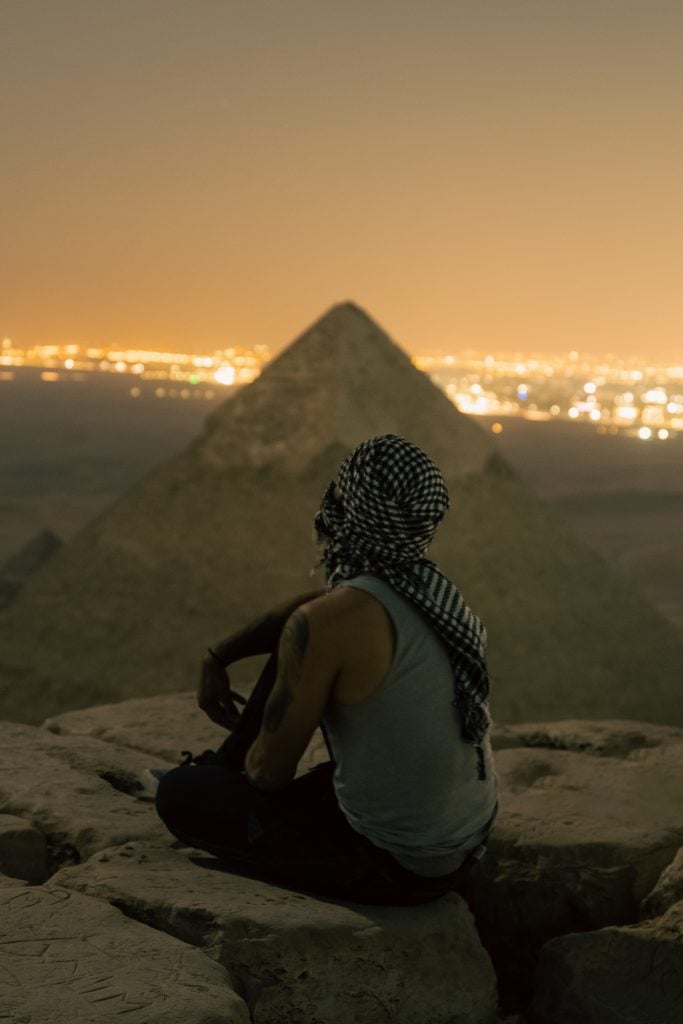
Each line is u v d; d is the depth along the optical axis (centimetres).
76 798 270
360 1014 201
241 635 247
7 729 325
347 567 212
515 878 258
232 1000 174
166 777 238
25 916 201
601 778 302
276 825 223
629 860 253
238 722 250
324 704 206
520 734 350
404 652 204
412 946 209
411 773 208
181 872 228
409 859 214
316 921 205
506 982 259
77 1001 169
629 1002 217
